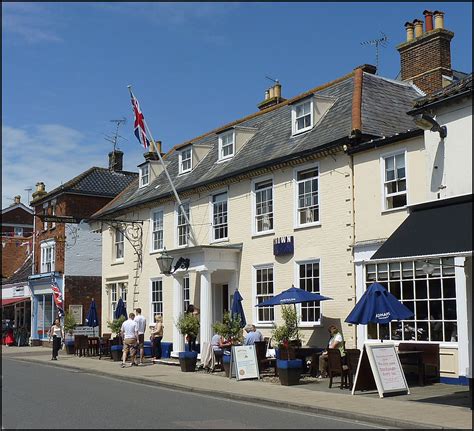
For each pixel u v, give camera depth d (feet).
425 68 75.25
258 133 84.38
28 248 148.66
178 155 100.63
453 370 51.19
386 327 57.82
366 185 60.85
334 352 52.31
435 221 43.04
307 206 68.03
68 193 126.62
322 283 64.59
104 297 107.86
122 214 103.19
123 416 39.58
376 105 69.46
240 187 77.46
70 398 48.26
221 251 75.51
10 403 45.32
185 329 71.67
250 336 64.49
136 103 83.20
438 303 53.21
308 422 37.93
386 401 44.04
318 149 64.75
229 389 52.24
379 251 44.34
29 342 133.59
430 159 49.47
